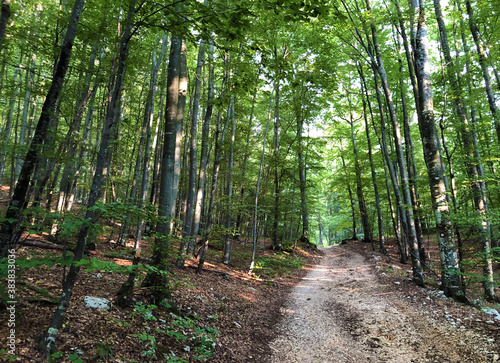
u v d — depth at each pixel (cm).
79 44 641
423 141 852
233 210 1088
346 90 1894
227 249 1157
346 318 689
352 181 2212
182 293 640
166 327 448
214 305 653
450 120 944
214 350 450
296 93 1391
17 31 464
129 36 356
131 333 390
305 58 1334
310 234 2759
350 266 1416
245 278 1027
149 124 784
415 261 918
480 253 750
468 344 486
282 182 1889
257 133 1792
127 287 471
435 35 1376
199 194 1088
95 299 423
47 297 394
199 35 412
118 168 1189
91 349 321
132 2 353
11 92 613
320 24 1059
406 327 592
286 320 689
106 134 331
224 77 980
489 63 893
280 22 959
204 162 1093
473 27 927
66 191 879
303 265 1509
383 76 1027
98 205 293
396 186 1076
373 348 523
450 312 642
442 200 800
